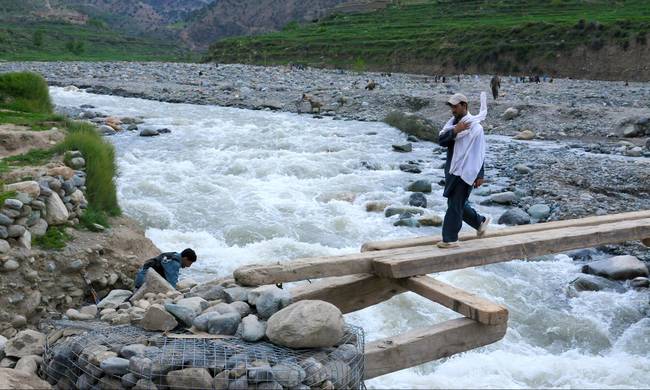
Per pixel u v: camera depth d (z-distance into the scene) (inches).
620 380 314.2
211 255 469.7
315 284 312.2
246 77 2244.1
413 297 390.6
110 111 1245.7
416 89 1748.3
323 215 591.5
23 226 349.7
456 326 281.6
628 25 3070.9
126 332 258.7
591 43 3075.8
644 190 675.4
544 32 3336.6
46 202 375.9
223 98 1518.2
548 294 426.0
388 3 5762.8
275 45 4554.6
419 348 273.6
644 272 449.1
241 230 533.3
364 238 534.0
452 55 3533.5
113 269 380.8
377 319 367.9
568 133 1079.6
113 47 6530.5
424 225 567.2
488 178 749.9
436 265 327.3
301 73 2682.1
